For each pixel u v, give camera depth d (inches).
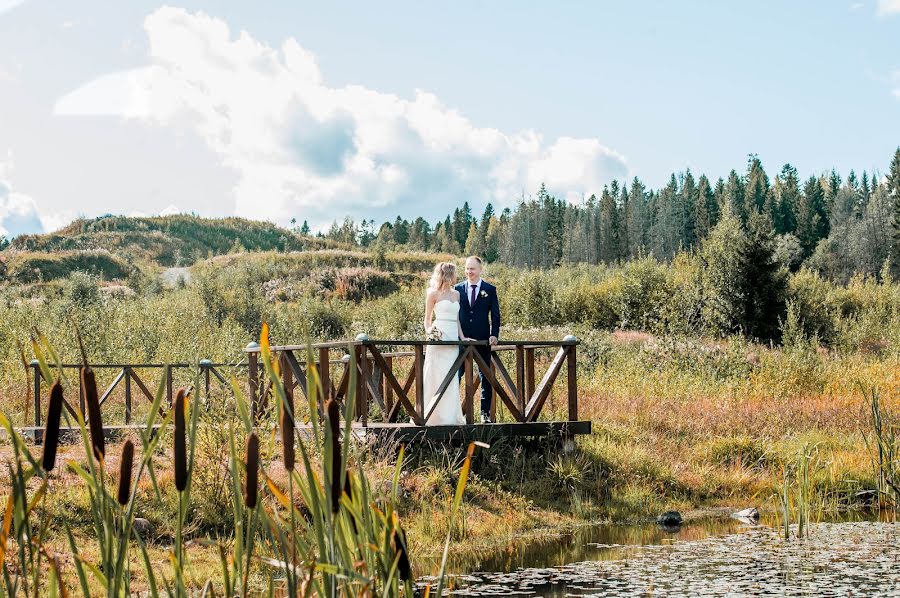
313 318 1155.3
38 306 949.8
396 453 358.0
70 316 737.0
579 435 434.3
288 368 389.1
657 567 260.5
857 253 3651.6
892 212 3676.2
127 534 68.6
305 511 257.3
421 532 311.7
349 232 4124.0
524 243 4559.5
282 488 273.0
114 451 358.0
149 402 484.4
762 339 1362.0
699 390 623.2
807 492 333.1
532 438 398.9
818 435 497.4
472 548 301.6
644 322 1293.1
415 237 5408.5
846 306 1835.6
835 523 346.6
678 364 706.8
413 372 409.4
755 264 1368.1
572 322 1433.3
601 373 676.7
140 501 288.2
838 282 3380.9
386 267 2171.5
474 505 345.7
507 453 386.6
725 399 585.6
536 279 1449.3
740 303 1355.8
